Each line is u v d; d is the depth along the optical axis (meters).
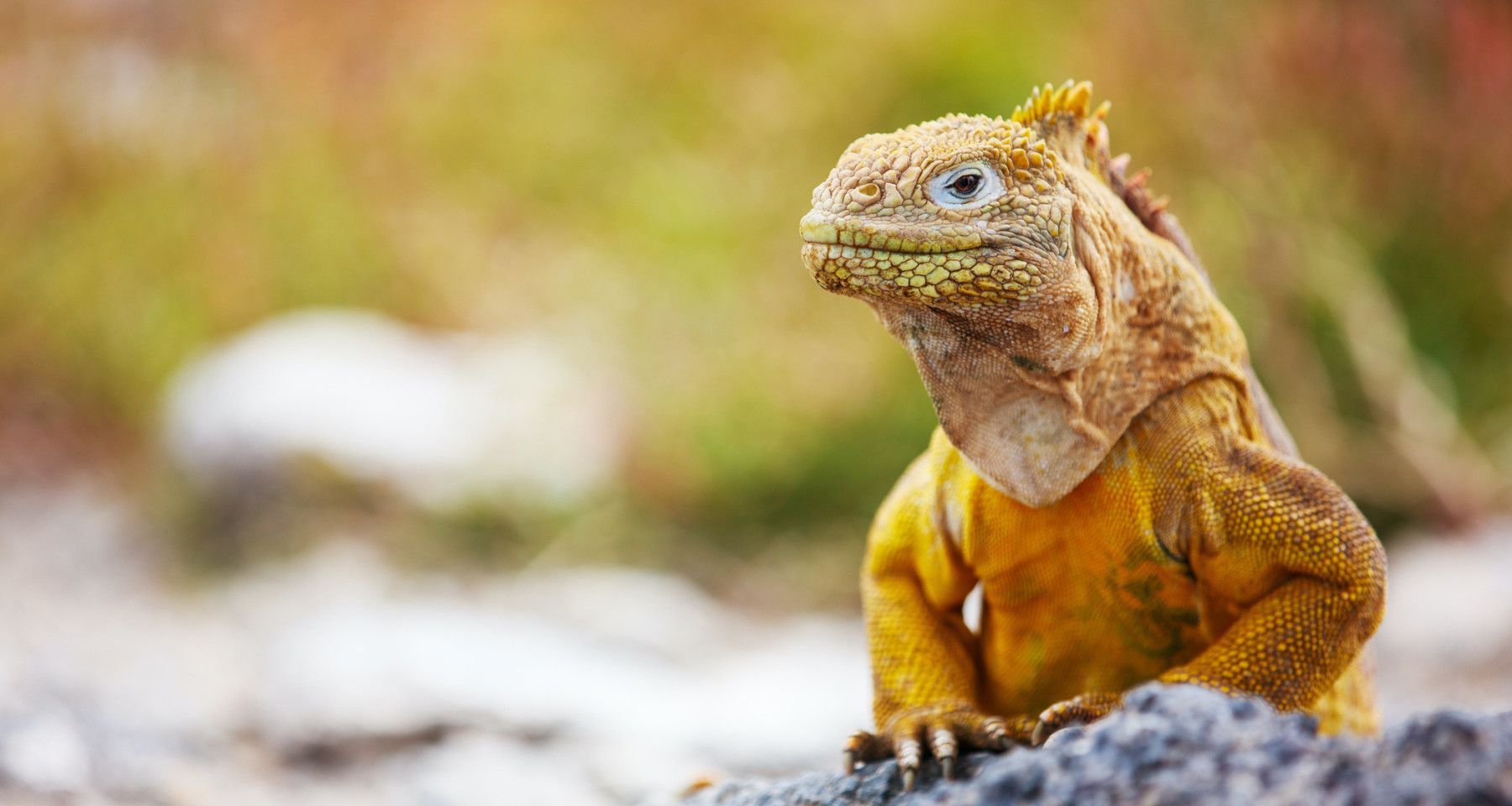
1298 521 3.51
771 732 7.51
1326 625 3.50
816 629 10.34
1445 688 8.09
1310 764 2.61
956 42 13.13
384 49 15.52
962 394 3.47
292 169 15.00
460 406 11.79
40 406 14.35
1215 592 3.67
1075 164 3.65
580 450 11.70
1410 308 11.66
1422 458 10.58
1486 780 2.38
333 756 7.31
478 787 6.91
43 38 15.94
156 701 7.77
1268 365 11.05
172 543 11.28
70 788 6.21
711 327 12.59
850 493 11.85
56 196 15.19
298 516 11.02
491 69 15.34
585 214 14.45
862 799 3.51
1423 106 11.72
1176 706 2.82
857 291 3.33
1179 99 11.59
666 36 14.90
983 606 4.09
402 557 10.91
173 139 15.44
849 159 3.36
